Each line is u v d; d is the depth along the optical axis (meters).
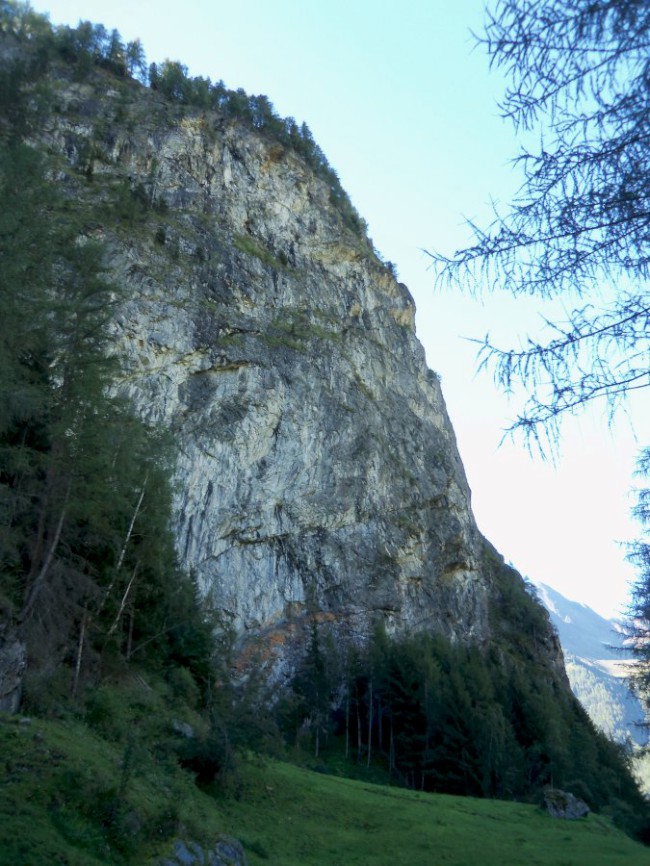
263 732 30.50
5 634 22.42
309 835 25.08
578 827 34.81
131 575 32.94
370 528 79.94
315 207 98.25
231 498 68.25
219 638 43.84
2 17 91.06
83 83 87.38
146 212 76.75
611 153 5.79
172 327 68.69
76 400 26.97
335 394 82.94
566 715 76.44
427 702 56.38
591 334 6.16
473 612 90.00
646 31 5.40
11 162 28.59
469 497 106.75
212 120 92.62
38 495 26.22
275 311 83.12
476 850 25.95
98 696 25.27
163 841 15.48
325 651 64.88
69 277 29.38
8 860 12.56
